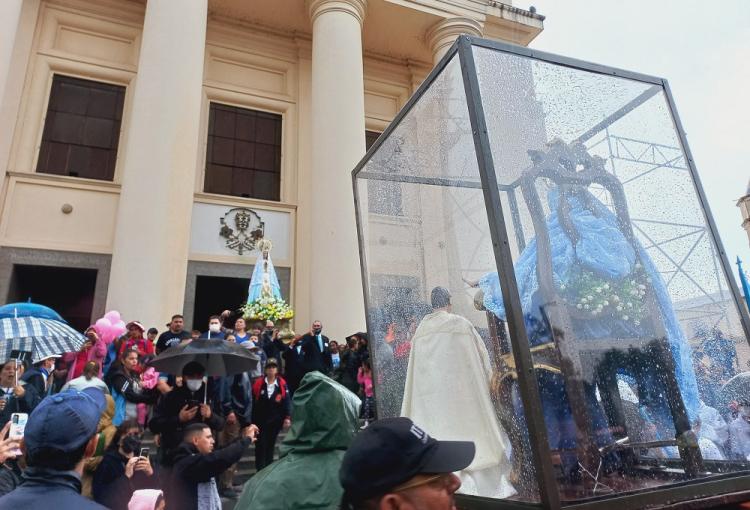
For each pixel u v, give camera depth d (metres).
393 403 2.64
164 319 9.52
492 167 1.93
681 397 2.04
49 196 11.84
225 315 10.02
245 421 6.41
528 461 1.71
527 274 1.96
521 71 2.24
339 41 12.95
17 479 3.35
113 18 13.76
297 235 14.01
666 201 2.41
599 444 1.80
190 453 3.65
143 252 9.60
